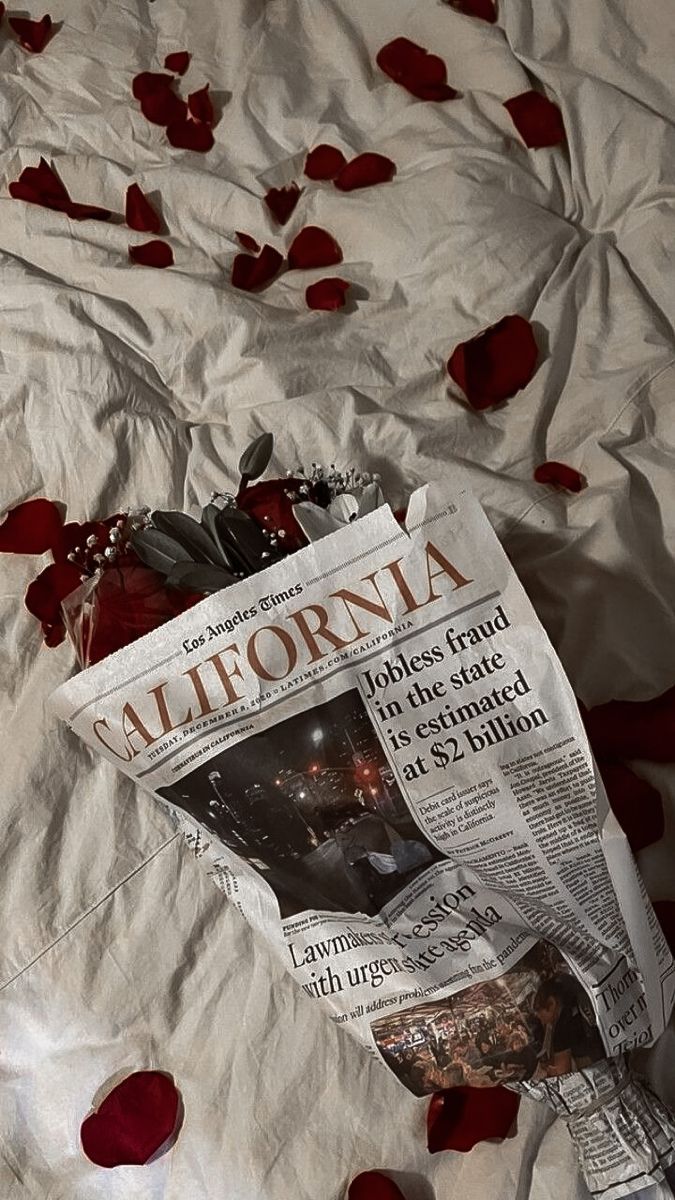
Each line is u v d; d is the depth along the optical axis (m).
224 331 1.15
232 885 0.80
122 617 0.80
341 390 1.10
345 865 0.75
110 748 0.76
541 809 0.72
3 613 1.02
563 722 0.71
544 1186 0.78
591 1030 0.75
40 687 0.98
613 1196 0.76
